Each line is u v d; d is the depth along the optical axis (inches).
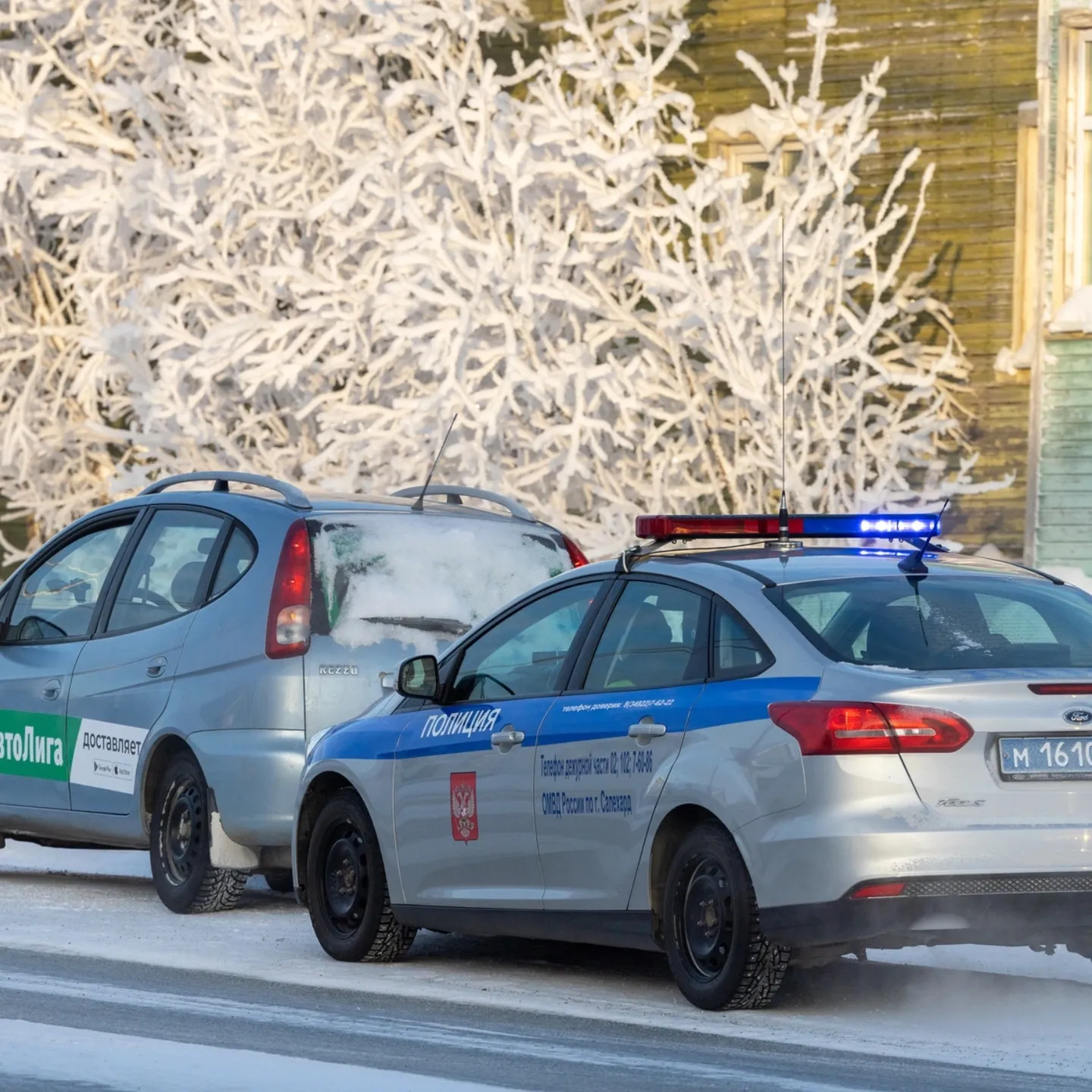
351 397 1673.2
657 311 1636.3
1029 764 580.7
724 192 1549.0
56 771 933.2
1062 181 1595.7
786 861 579.2
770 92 1630.2
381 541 864.9
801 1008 613.6
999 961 718.5
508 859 672.4
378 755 725.3
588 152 1571.1
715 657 624.7
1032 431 1595.7
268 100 1712.6
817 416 1546.5
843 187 1569.9
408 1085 479.2
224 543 883.4
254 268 1644.9
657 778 618.5
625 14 1742.1
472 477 1541.6
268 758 835.4
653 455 1573.6
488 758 679.7
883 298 1678.2
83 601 947.3
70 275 1877.5
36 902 891.4
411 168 1644.9
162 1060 509.7
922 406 1652.3
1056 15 1595.7
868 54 1692.9
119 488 1702.8
